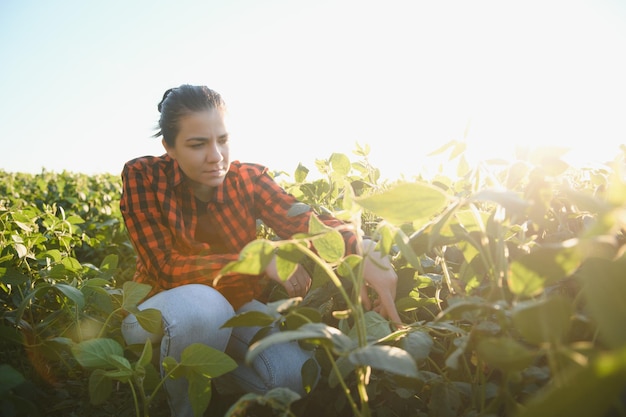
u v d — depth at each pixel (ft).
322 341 3.81
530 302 3.75
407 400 5.78
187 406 6.28
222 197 7.48
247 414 6.75
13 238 8.77
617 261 2.96
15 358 7.53
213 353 4.99
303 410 6.53
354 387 6.38
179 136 6.77
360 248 4.24
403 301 5.82
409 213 3.64
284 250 3.99
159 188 7.23
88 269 8.72
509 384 4.22
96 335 7.41
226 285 6.89
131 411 6.82
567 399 2.15
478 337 4.09
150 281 7.45
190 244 7.21
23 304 6.39
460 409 4.98
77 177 27.94
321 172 9.42
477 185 4.36
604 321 2.79
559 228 5.77
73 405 6.82
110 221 14.99
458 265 6.63
